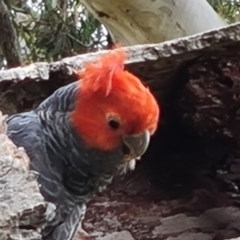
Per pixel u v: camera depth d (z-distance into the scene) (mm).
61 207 910
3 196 690
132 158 899
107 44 1780
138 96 876
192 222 1050
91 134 891
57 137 896
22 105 955
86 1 1392
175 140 1068
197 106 1004
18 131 893
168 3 1349
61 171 903
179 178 1078
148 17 1361
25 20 1796
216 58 979
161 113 1035
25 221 685
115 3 1353
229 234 1039
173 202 1062
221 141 1038
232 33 955
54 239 923
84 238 1027
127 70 954
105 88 877
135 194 1063
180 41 957
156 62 957
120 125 881
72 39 1782
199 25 1376
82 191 928
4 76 918
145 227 1043
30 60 1768
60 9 1771
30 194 693
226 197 1067
